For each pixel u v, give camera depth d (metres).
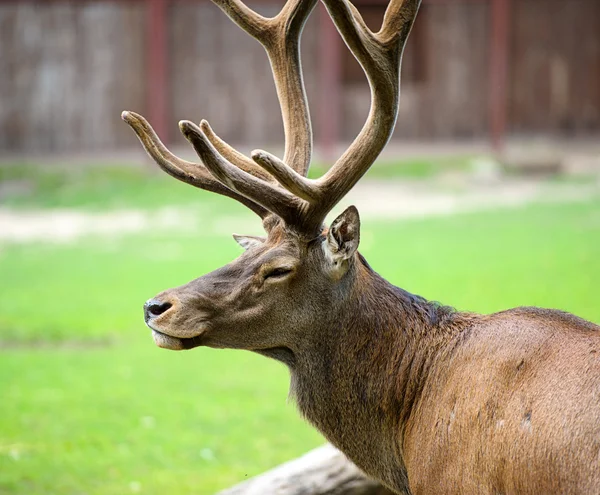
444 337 6.77
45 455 12.02
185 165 7.25
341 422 6.96
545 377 5.97
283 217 6.73
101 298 20.94
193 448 12.31
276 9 39.47
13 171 36.53
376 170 37.44
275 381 15.62
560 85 42.94
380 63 6.64
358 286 6.95
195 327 6.71
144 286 21.92
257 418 13.58
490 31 42.16
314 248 6.79
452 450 6.32
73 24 39.81
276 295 6.77
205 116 40.59
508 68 42.84
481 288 20.42
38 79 39.91
